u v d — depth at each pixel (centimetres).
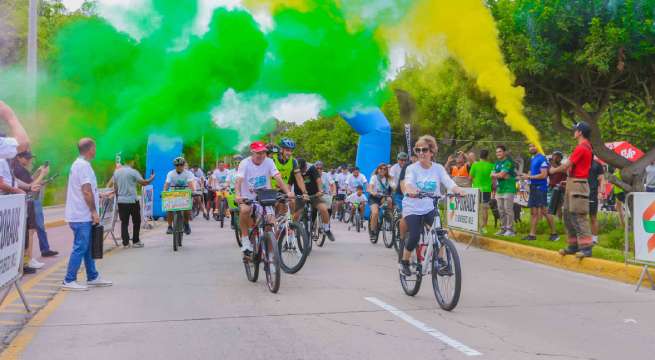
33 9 1399
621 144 1872
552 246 986
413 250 655
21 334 496
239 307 602
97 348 455
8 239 519
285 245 823
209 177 2020
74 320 546
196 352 445
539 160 1103
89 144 711
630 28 1115
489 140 3042
